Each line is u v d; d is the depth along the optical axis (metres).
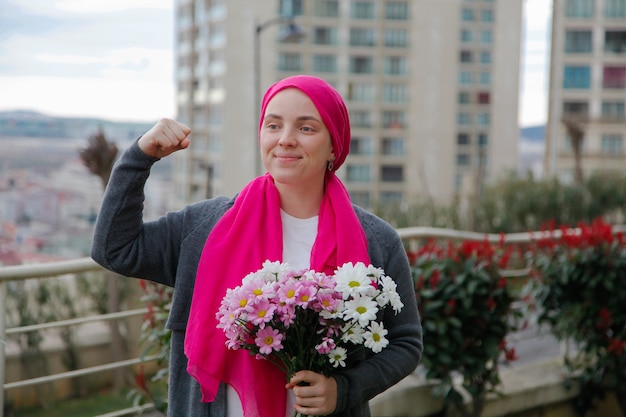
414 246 3.63
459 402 3.31
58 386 6.24
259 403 1.54
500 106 45.78
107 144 7.86
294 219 1.70
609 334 3.93
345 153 1.73
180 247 1.67
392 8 43.16
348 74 43.16
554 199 12.45
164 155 1.59
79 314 6.61
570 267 3.71
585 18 35.94
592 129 35.09
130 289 6.31
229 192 41.97
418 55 43.62
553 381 3.79
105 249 1.58
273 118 1.64
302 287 1.46
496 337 3.38
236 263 1.60
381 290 1.57
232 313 1.46
